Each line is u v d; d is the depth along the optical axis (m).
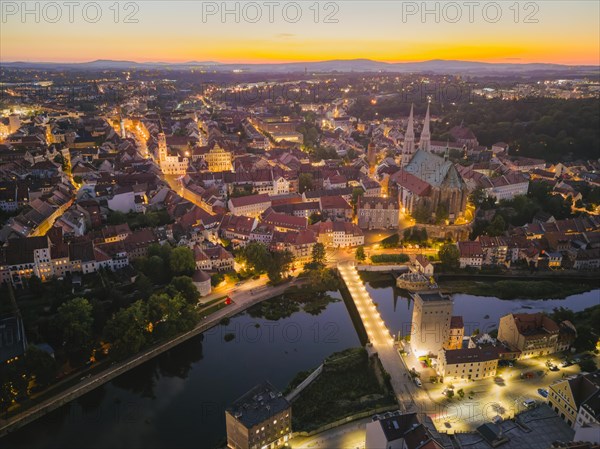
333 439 171.00
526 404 184.25
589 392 169.12
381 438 149.62
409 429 149.62
